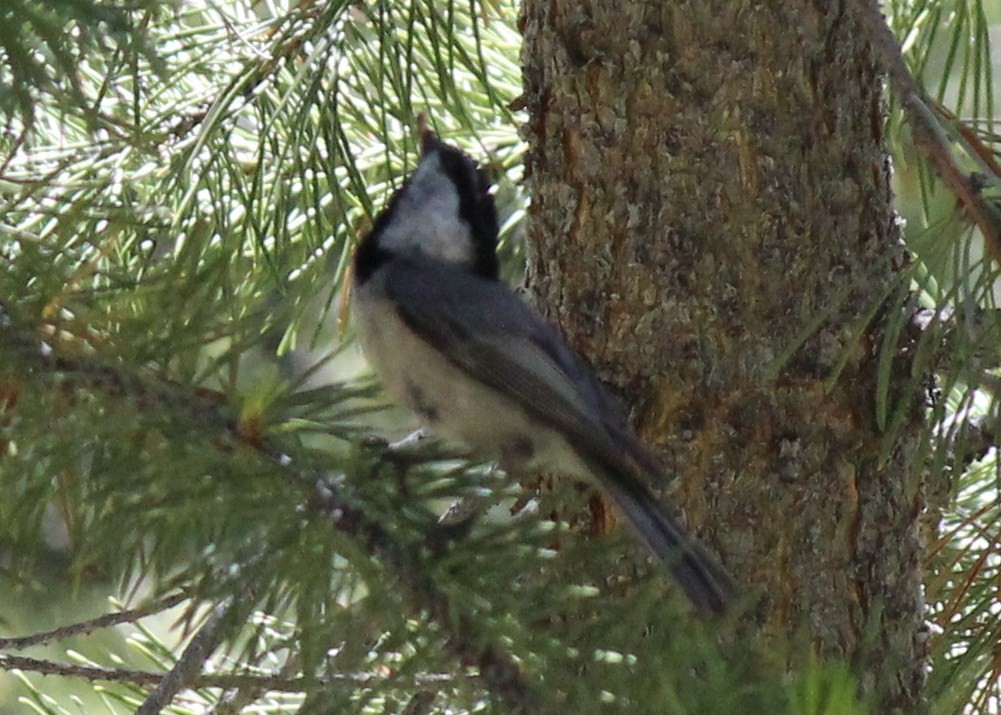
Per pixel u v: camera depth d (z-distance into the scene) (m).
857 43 6.34
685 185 6.32
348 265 7.58
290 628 5.62
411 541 4.23
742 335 6.32
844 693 3.63
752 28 6.20
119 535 4.02
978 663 6.60
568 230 6.59
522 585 4.24
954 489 5.46
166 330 4.20
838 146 6.33
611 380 6.47
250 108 6.89
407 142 7.61
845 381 6.33
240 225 7.50
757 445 6.33
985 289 5.18
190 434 4.07
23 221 5.88
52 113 5.95
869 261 6.41
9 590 5.14
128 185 6.33
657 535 5.58
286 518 4.06
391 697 4.77
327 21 6.52
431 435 6.64
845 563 6.36
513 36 8.51
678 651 4.03
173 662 7.00
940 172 5.22
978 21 6.69
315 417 4.25
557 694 4.06
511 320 6.37
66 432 4.00
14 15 3.74
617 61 6.36
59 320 4.14
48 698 6.97
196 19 7.57
